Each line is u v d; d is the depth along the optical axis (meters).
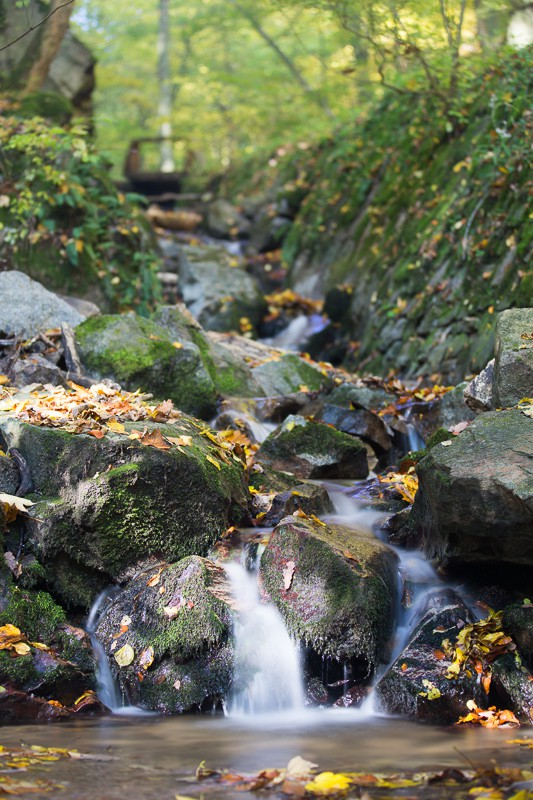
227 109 20.08
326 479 5.90
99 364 6.59
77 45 14.35
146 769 3.03
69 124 11.99
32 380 6.14
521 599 4.26
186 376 6.76
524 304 7.40
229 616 4.10
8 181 9.55
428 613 4.15
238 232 16.17
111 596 4.42
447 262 9.27
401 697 3.83
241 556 4.49
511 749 3.28
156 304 9.96
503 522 3.87
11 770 2.98
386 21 9.16
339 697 4.02
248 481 5.25
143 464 4.42
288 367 7.91
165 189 19.80
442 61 10.04
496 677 3.83
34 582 4.30
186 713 3.92
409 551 4.76
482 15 9.69
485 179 9.09
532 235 7.78
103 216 9.96
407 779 2.90
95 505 4.34
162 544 4.46
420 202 10.76
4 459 4.55
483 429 4.34
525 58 8.95
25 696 3.76
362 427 6.47
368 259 11.49
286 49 18.34
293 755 3.23
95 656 4.13
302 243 14.06
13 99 11.77
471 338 8.15
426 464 4.27
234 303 11.82
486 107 10.05
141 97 23.78
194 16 20.53
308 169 15.70
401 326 9.60
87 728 3.64
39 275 9.23
